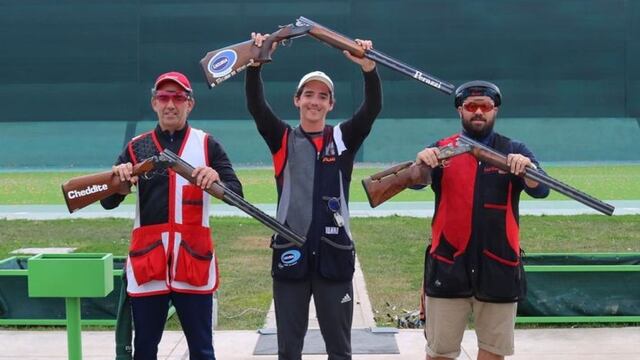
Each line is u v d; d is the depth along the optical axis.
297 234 4.37
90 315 7.03
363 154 34.16
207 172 4.39
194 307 4.66
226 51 4.45
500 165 4.30
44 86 36.72
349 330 4.57
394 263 10.08
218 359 6.08
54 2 36.72
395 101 36.06
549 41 36.62
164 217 4.59
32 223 14.65
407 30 36.50
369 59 4.46
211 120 36.03
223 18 36.53
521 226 13.60
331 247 4.47
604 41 36.72
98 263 4.83
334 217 4.48
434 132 35.25
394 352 6.18
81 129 36.12
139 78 36.78
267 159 34.12
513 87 36.66
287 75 36.25
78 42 36.75
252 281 9.02
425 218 15.06
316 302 4.52
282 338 4.52
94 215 16.25
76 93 36.78
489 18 36.62
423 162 4.35
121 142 35.59
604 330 6.77
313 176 4.52
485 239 4.42
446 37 36.56
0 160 34.72
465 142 4.35
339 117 35.97
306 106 4.54
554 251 10.82
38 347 6.41
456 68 36.59
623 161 34.19
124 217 15.66
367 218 15.07
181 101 4.65
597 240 11.94
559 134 35.72
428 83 4.42
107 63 36.72
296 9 36.50
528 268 6.86
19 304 7.02
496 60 36.66
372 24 36.50
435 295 4.53
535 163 4.46
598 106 36.66
